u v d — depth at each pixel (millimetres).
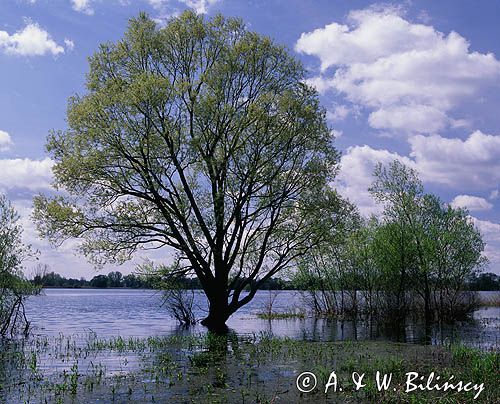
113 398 13852
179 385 15344
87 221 31016
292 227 33656
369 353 20953
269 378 16219
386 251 40281
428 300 41031
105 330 33500
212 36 33188
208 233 32438
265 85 33531
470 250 41594
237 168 32188
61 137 31172
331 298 46938
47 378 16484
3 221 28016
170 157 31672
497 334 30047
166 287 33250
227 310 33375
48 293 167875
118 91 30984
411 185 41312
